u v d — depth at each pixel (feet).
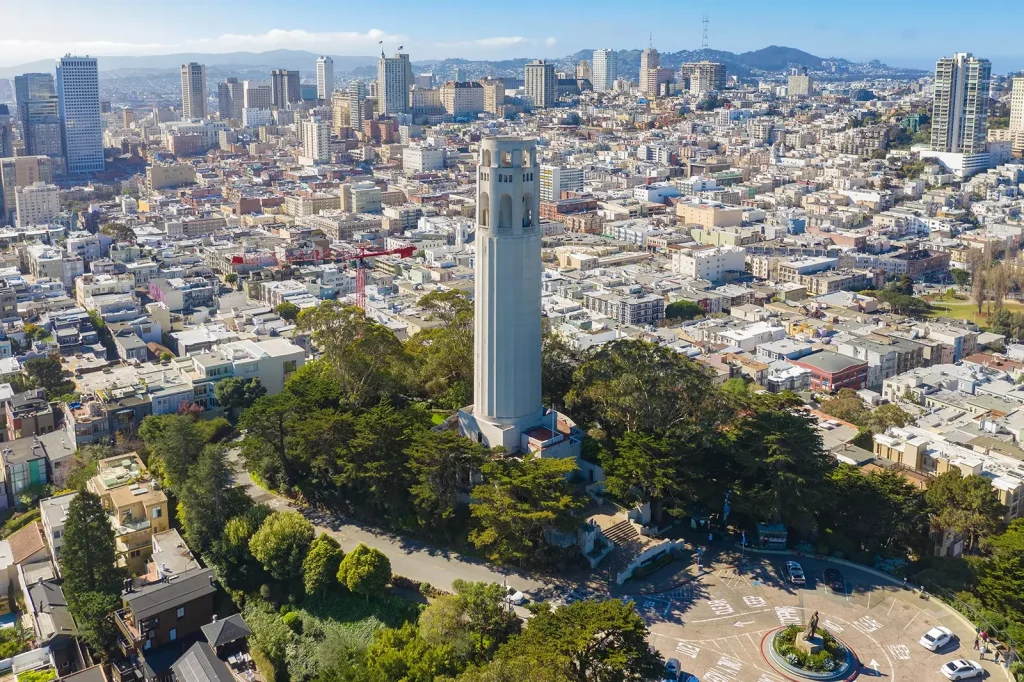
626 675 570.05
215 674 649.61
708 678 618.03
